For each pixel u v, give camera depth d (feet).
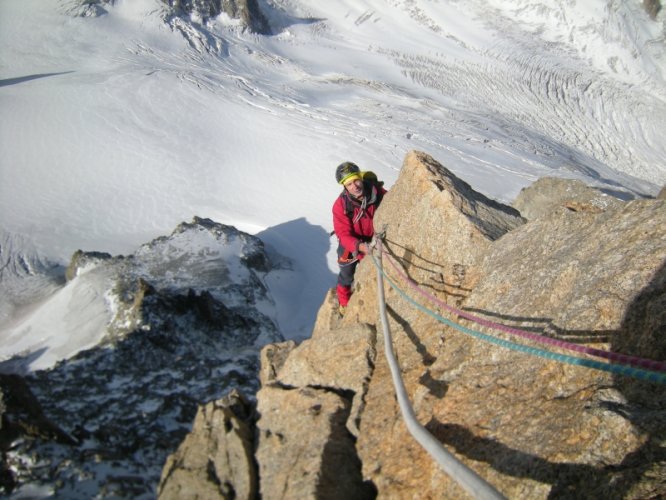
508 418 9.86
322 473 12.51
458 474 6.82
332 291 23.70
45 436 43.19
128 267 93.81
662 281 9.43
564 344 7.89
